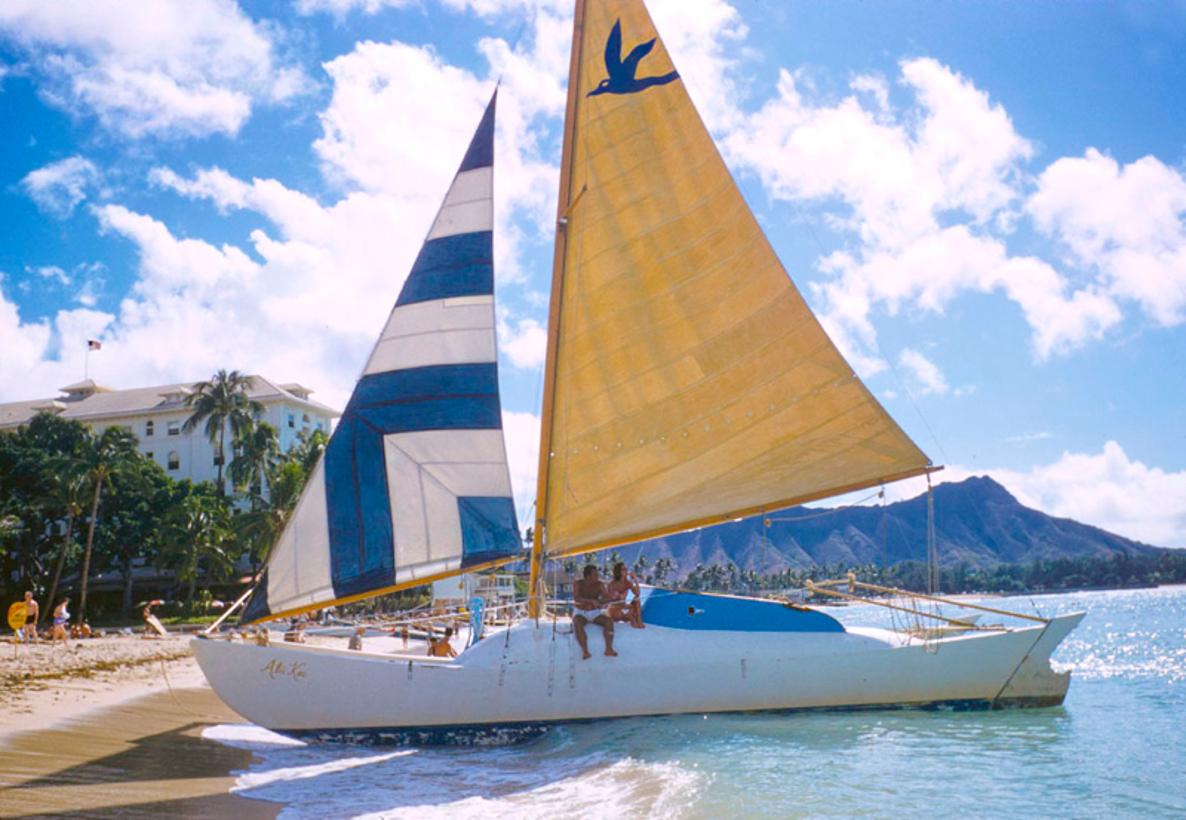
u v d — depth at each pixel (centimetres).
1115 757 1112
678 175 1505
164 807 909
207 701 1773
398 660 1305
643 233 1472
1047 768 1062
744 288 1498
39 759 1113
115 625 6831
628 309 1447
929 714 1362
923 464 1401
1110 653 3772
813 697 1341
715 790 973
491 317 1445
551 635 1327
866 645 1363
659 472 1419
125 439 7569
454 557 1376
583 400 1419
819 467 1459
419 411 1404
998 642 1381
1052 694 1395
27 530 6919
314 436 7919
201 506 7238
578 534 1397
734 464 1445
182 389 9731
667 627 1358
